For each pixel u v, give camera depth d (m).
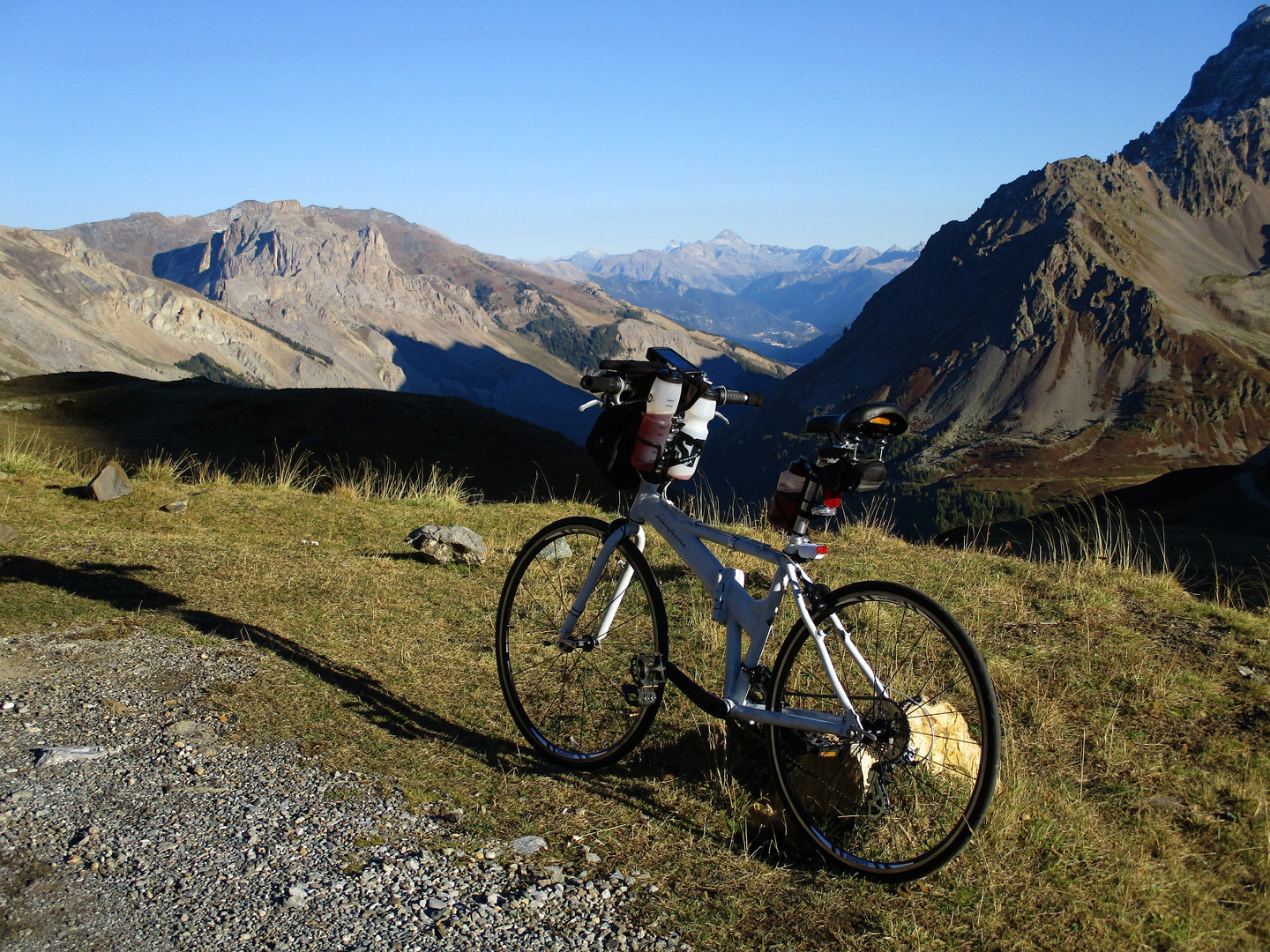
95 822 2.53
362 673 3.81
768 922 2.24
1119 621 4.62
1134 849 2.56
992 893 2.35
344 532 6.96
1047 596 5.08
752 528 6.63
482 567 5.86
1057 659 4.05
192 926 2.10
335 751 3.07
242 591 4.94
